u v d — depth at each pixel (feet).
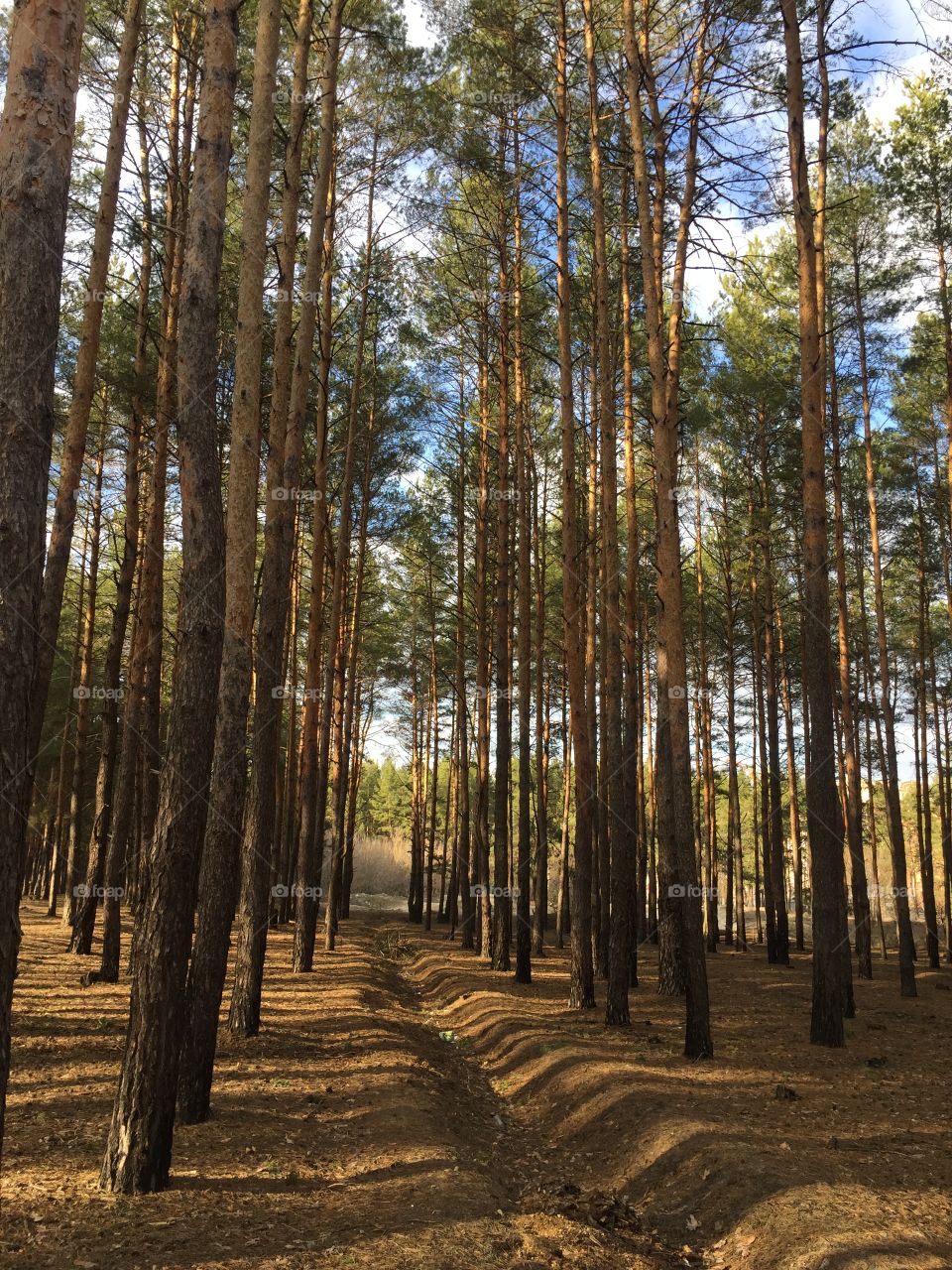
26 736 12.82
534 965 68.95
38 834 125.80
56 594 35.24
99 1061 28.99
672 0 44.78
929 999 59.47
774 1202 18.30
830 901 38.14
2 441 13.12
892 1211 17.65
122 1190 17.78
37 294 13.60
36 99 13.93
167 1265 14.56
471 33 49.06
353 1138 22.25
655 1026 41.88
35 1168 18.75
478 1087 33.55
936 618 95.45
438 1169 19.71
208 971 24.12
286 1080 28.19
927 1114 26.40
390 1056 31.58
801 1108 26.58
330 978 52.54
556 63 49.57
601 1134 25.36
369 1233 16.15
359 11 48.49
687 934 34.81
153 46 46.47
